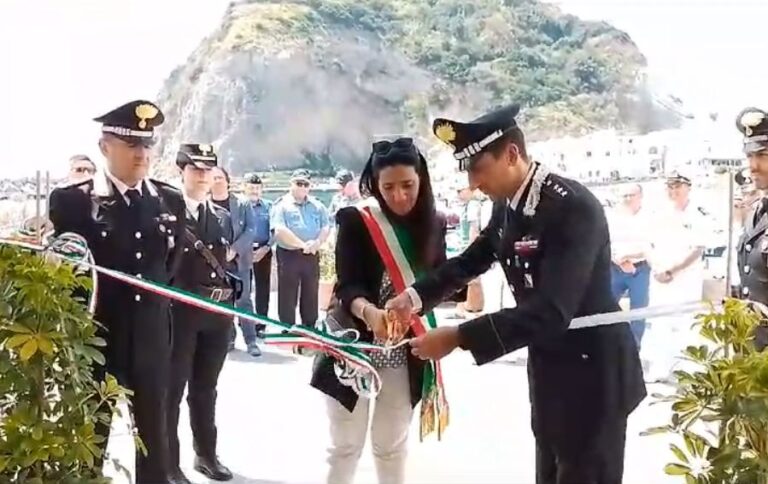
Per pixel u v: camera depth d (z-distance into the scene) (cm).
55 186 288
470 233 626
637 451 411
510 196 211
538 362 216
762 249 297
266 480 370
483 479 378
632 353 217
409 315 232
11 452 184
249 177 634
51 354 189
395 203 242
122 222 282
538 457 223
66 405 191
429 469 390
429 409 250
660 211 529
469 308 258
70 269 199
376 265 246
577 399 210
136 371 282
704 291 515
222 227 360
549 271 200
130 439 385
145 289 282
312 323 632
